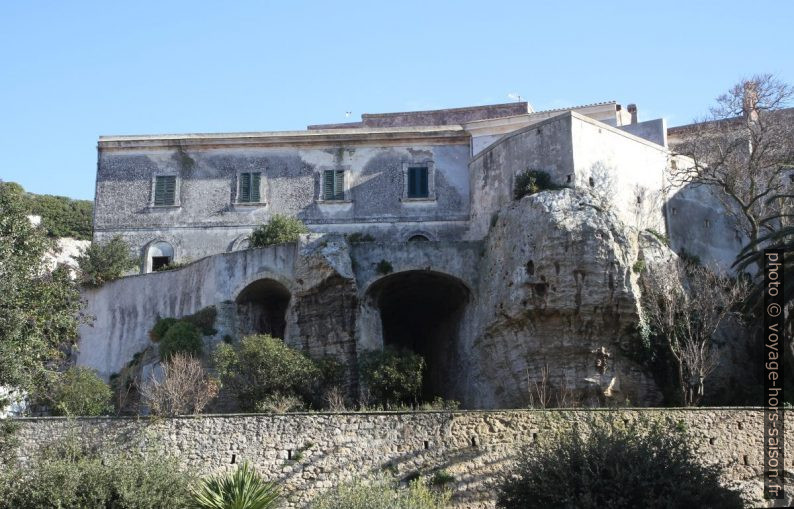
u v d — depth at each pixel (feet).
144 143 173.47
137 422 105.70
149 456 98.17
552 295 132.77
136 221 170.91
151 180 172.65
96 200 172.24
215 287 149.38
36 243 104.47
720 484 97.04
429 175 168.86
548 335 134.21
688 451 89.35
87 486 90.48
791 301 125.39
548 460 88.58
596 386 131.75
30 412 125.18
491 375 139.74
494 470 104.01
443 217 166.30
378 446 105.29
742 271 146.41
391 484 99.55
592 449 88.12
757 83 162.81
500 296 139.33
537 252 135.23
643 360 133.49
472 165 164.55
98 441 104.01
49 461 94.07
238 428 105.70
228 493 94.32
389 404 132.16
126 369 149.69
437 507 95.86
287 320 145.69
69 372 131.54
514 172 152.25
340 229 167.63
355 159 171.22
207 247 168.66
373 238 165.37
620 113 179.63
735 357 137.08
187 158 173.37
